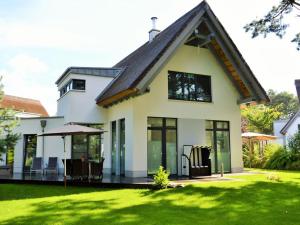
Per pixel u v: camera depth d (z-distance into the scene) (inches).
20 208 344.2
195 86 667.4
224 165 677.3
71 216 303.6
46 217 300.8
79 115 703.1
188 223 274.8
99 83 735.1
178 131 633.0
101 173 550.6
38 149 722.8
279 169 826.2
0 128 491.2
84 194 436.5
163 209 330.0
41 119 730.2
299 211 318.3
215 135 677.3
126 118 610.5
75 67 716.0
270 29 611.2
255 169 852.0
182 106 639.1
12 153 772.6
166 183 457.4
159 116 611.5
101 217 297.9
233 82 708.0
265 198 382.0
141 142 587.5
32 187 514.6
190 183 492.4
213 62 690.8
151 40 844.0
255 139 1022.4
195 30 613.6
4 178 589.0
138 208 335.6
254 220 284.0
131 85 540.7
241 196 393.1
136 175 576.4
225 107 692.7
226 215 303.3
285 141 1191.6
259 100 674.2
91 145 709.9
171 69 634.8
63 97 753.0
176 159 627.8
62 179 564.7
